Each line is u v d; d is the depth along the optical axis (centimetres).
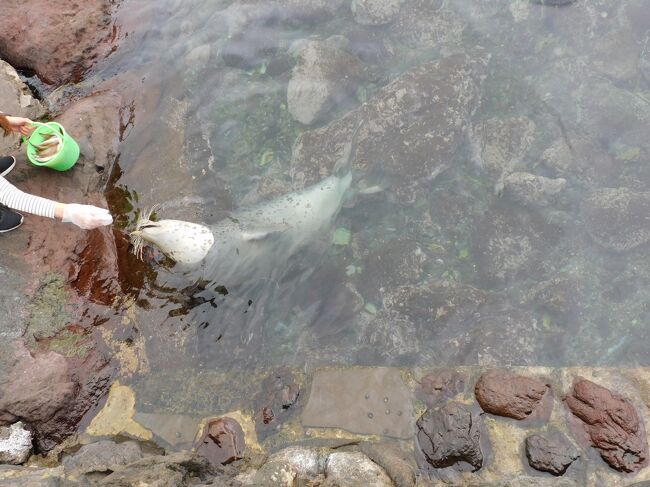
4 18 324
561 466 225
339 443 234
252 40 345
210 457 230
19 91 304
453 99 320
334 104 329
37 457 228
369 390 247
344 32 352
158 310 257
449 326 273
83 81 318
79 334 246
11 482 195
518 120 322
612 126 321
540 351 266
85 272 257
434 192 312
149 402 241
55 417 232
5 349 235
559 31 348
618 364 263
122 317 253
